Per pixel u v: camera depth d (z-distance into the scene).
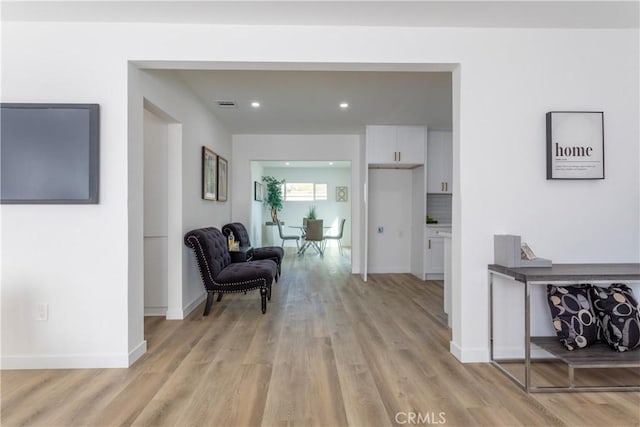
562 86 2.53
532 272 2.17
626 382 2.20
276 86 3.69
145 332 3.10
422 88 3.75
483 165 2.52
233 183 6.03
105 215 2.39
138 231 2.56
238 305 4.01
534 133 2.53
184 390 2.09
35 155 2.33
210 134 4.59
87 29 2.39
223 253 4.03
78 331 2.39
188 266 3.73
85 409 1.89
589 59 2.53
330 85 3.66
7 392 2.07
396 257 6.18
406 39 2.48
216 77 3.43
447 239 3.27
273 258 5.11
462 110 2.51
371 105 4.38
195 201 3.96
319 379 2.23
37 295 2.37
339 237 8.93
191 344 2.82
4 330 2.37
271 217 10.33
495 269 2.42
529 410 1.90
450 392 2.08
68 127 2.34
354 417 1.83
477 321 2.53
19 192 2.32
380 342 2.87
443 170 5.87
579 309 2.27
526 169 2.53
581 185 2.55
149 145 3.52
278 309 3.85
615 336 2.19
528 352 2.07
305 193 10.68
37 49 2.37
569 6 2.21
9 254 2.36
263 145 6.06
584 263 2.54
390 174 6.15
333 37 2.46
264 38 2.45
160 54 2.42
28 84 2.37
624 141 2.55
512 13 2.30
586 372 2.34
